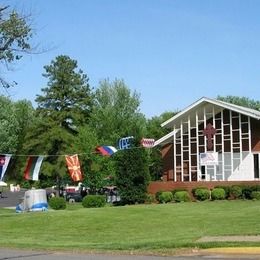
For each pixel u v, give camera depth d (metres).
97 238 21.16
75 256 14.88
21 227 25.17
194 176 42.47
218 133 41.19
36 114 70.50
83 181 52.84
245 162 39.62
